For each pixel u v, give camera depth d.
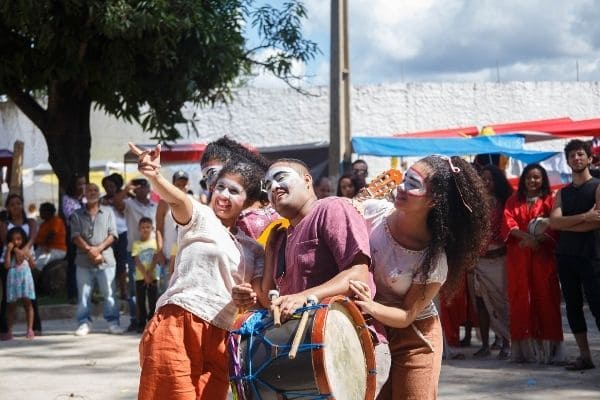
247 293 4.50
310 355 3.96
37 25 14.65
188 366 4.79
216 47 15.95
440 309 10.10
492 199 9.87
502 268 9.93
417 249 4.64
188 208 4.86
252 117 27.08
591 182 9.20
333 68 14.03
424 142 15.13
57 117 16.84
